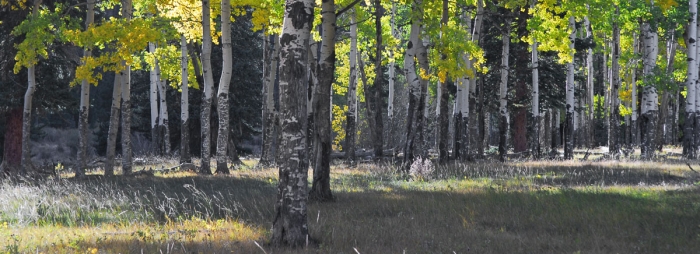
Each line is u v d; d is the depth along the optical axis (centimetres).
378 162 2717
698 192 1296
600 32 3753
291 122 808
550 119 5112
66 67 2817
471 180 1712
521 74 3111
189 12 2131
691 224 947
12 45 2561
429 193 1405
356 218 1067
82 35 1855
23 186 1664
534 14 2038
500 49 3047
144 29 1861
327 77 1291
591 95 4556
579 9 1980
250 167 2589
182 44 2694
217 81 3928
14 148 2809
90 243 818
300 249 766
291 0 810
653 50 2769
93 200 1318
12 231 955
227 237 865
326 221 1004
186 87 2689
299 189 809
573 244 812
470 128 2702
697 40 2491
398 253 746
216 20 3647
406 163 2033
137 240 824
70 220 1056
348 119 2872
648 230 900
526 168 1897
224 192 1479
